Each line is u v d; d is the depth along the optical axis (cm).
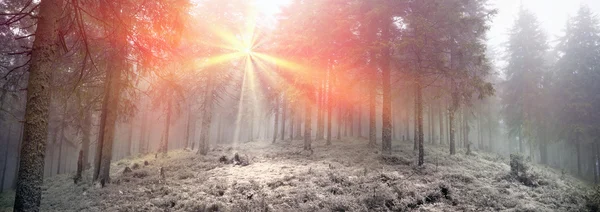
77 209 1048
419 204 964
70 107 1998
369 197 957
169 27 872
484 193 1120
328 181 1185
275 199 984
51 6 739
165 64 1023
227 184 1194
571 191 1273
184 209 955
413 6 1752
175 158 2244
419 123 1595
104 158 1410
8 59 1528
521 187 1291
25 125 707
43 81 720
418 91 1636
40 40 720
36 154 706
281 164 1658
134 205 1009
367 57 1938
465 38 2005
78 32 855
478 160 2042
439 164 1688
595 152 3156
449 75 1678
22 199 683
